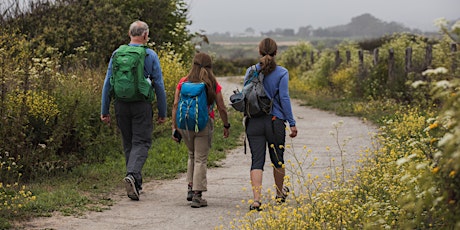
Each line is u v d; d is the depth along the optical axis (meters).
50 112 15.02
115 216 11.26
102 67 23.83
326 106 33.75
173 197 13.02
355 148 18.88
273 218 9.38
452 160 5.51
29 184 13.49
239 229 9.62
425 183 6.07
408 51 32.81
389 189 9.86
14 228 10.06
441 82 5.64
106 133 17.42
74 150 16.27
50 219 10.78
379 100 31.94
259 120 11.38
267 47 11.40
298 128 24.80
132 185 12.37
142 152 12.70
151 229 10.41
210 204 12.27
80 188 13.38
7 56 18.09
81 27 26.30
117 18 27.02
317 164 16.25
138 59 12.27
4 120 13.86
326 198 9.60
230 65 91.25
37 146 14.89
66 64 23.03
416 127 16.70
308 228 8.94
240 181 14.69
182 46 29.27
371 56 40.62
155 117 21.48
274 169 11.61
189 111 11.81
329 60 46.69
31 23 25.64
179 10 29.70
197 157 12.07
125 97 12.29
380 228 7.39
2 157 13.71
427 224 6.82
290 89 50.38
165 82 22.72
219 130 22.52
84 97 16.75
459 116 5.41
